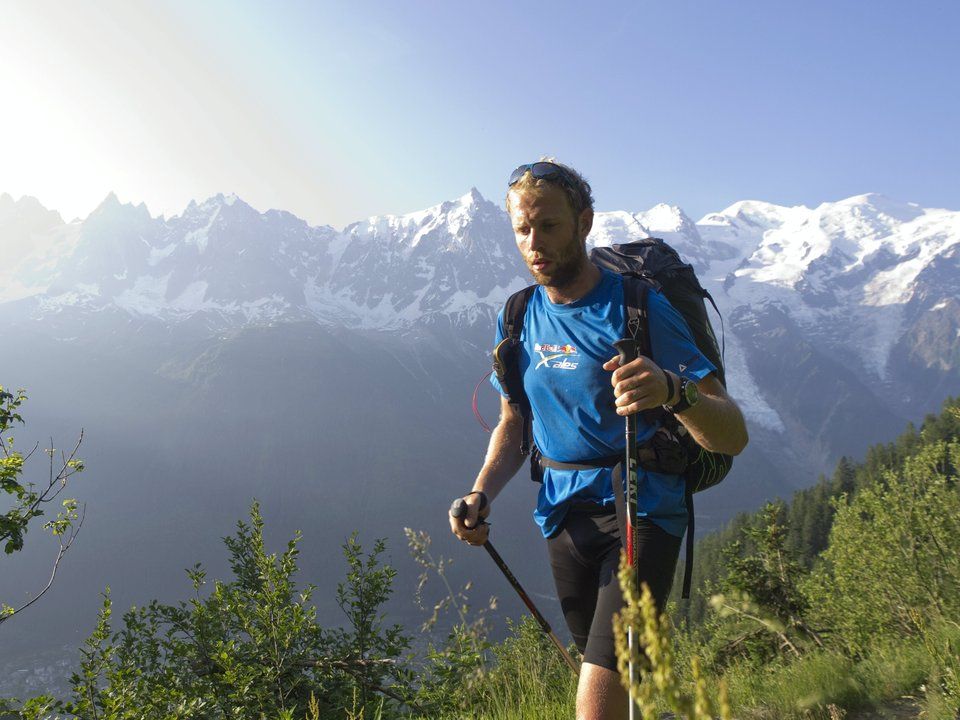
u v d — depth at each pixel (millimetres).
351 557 6367
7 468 5441
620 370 2305
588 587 2928
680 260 3166
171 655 5711
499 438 3320
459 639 4926
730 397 2781
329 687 5723
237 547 6316
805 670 5824
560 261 2887
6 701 4875
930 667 5184
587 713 2367
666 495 2762
